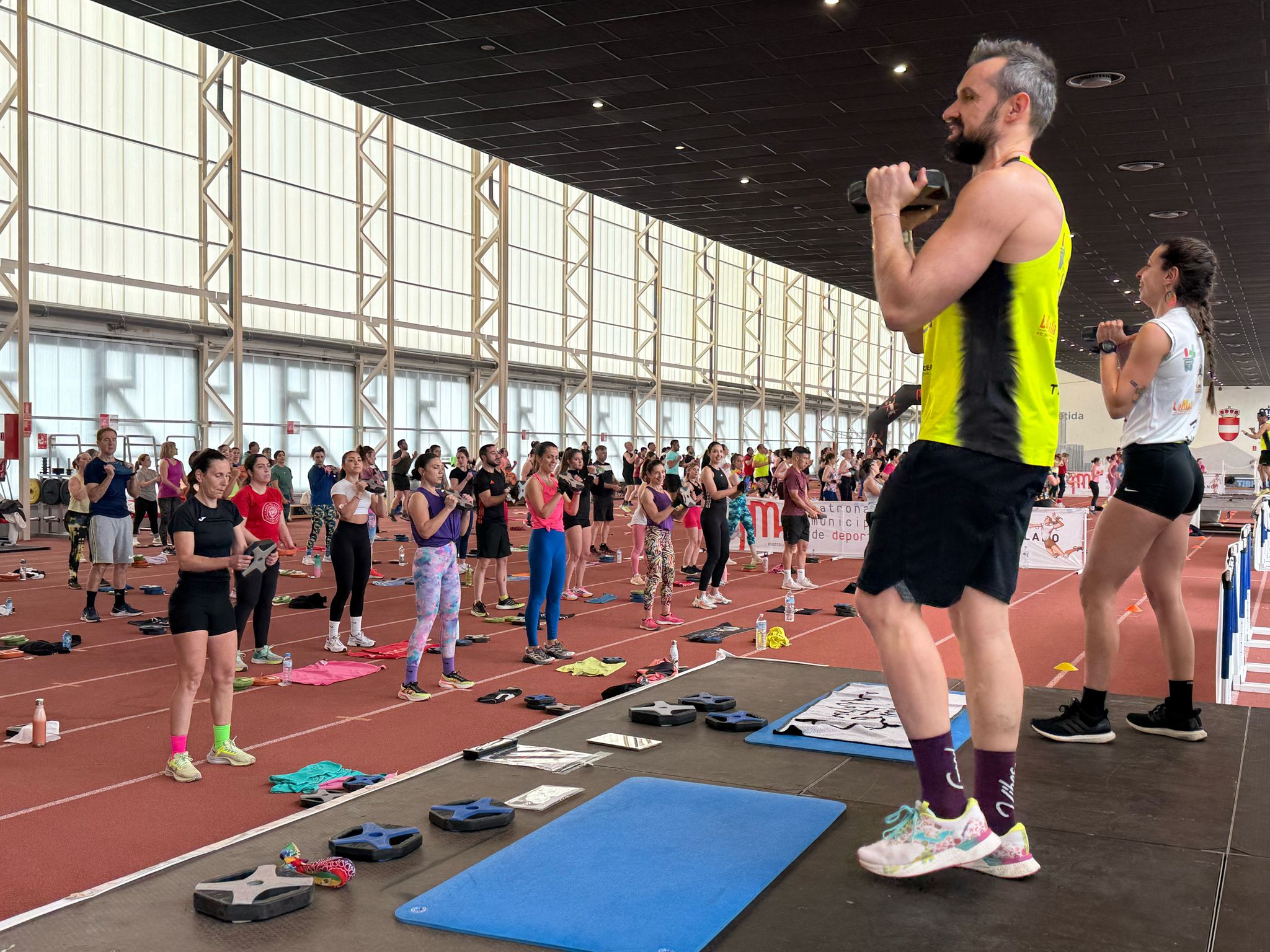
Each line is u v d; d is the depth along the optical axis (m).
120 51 23.75
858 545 20.38
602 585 15.83
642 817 3.34
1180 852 3.06
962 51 13.33
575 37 13.12
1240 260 27.12
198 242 25.33
